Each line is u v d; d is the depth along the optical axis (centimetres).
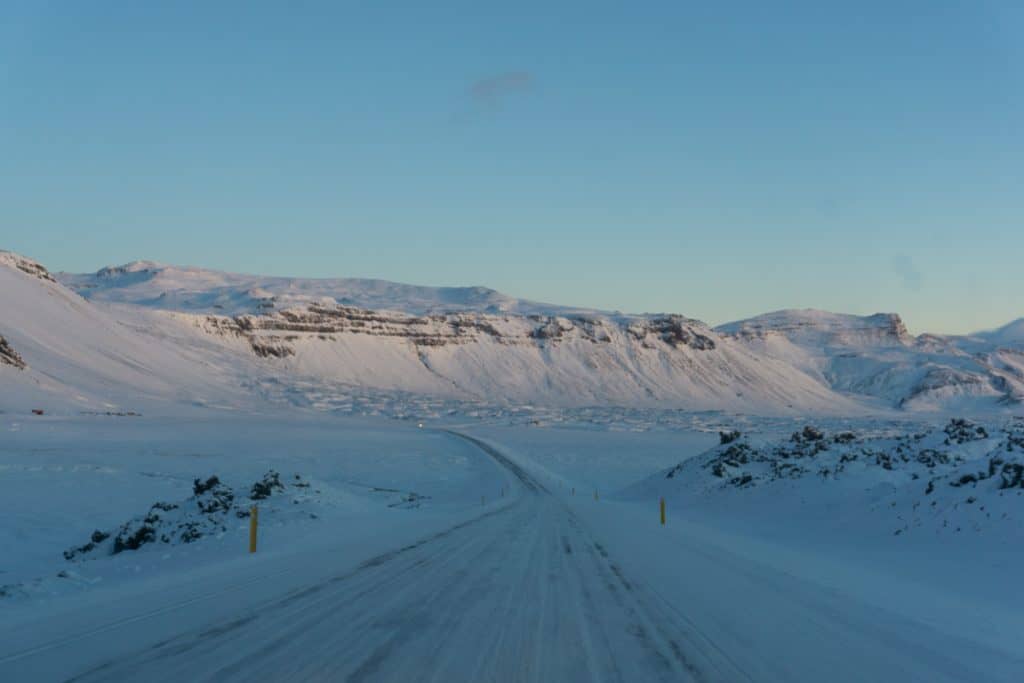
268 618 929
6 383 11344
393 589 1155
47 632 857
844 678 719
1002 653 845
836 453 3538
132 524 2195
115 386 14512
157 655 748
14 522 2986
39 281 19100
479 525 2409
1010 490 1795
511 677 695
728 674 721
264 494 2706
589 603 1074
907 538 1814
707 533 2400
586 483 6719
